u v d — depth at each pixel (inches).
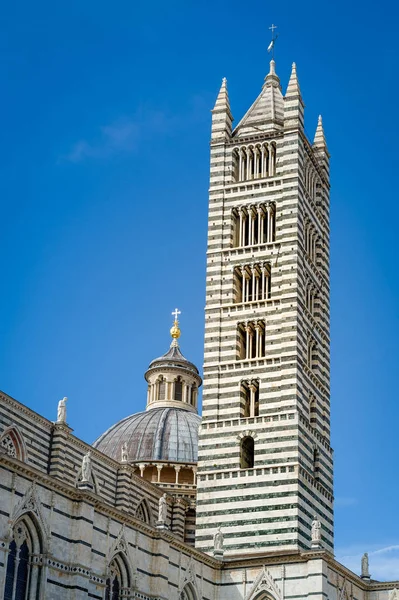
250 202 4165.8
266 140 4266.7
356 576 3604.8
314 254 4264.3
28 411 3513.8
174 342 5354.3
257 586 3417.8
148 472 4552.2
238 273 4077.3
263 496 3639.3
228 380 3875.5
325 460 3941.9
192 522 4409.5
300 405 3777.1
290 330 3858.3
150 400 5177.2
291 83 4323.3
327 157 4621.1
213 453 3774.6
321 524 3772.1
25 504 2591.0
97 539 2854.3
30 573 2613.2
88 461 2876.5
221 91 4439.0
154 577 3100.4
